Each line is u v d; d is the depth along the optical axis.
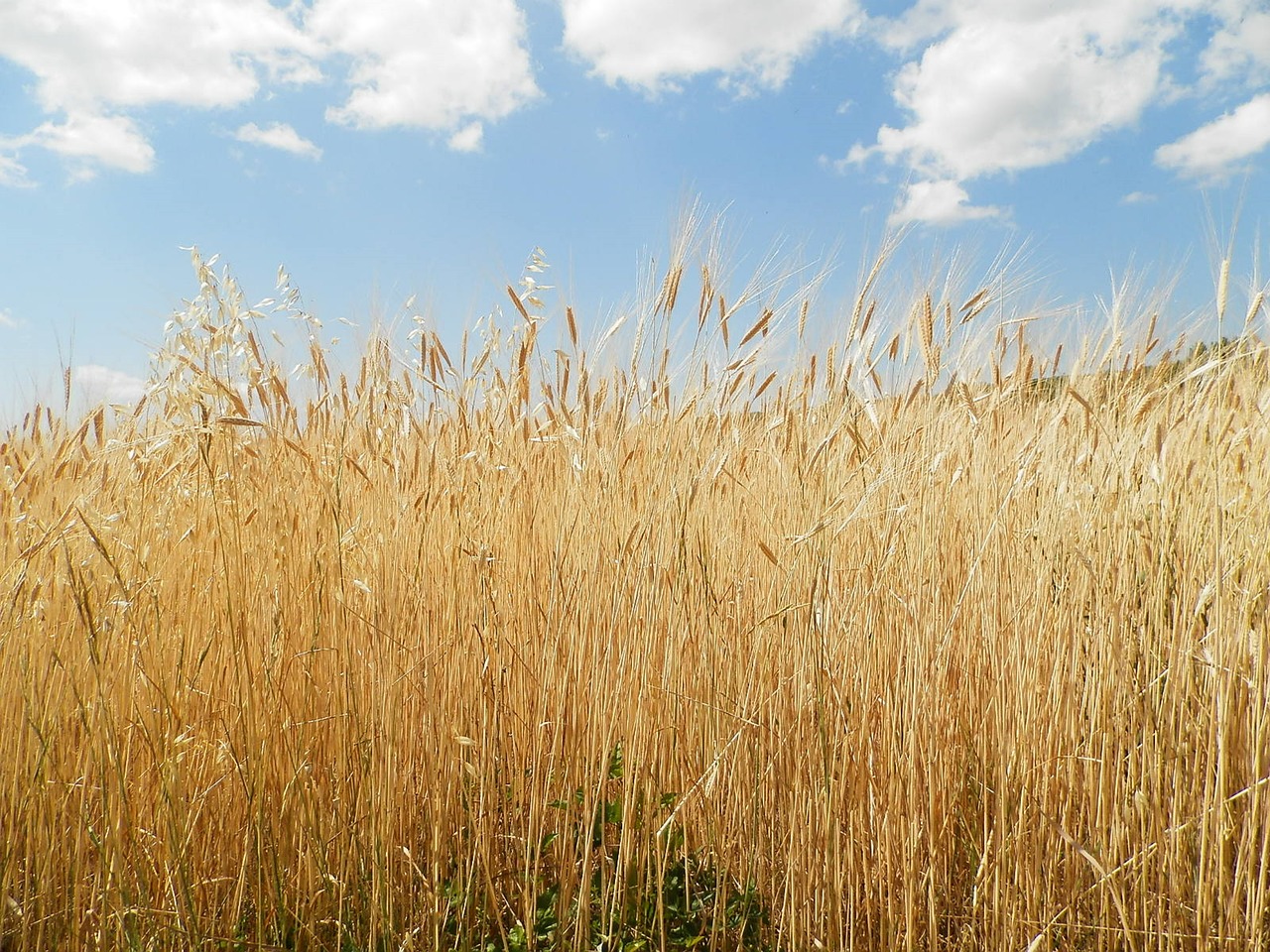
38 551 1.33
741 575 1.50
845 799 1.34
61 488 1.52
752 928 1.32
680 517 1.36
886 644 1.36
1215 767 1.29
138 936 1.22
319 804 1.34
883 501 1.39
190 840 1.31
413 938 1.30
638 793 1.35
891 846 1.29
